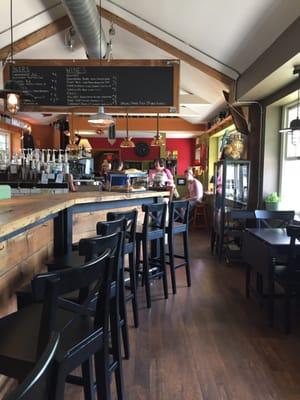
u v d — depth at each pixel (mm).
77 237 2986
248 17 3189
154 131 9531
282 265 3172
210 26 3639
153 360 2256
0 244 1662
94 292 1219
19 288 1835
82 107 4445
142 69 4367
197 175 10195
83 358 1215
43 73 4363
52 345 621
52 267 2068
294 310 3139
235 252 4754
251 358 2297
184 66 5395
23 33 4418
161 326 2762
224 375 2096
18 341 1184
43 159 4668
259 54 3791
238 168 5188
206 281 3959
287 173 4551
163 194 4055
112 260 1320
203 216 7902
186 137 11055
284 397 1894
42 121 9820
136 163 11188
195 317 2945
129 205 3613
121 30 4809
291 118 4418
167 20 3881
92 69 4371
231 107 5090
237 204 5168
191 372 2125
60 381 1027
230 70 4574
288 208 4422
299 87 3691
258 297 3256
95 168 11336
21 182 4352
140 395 1899
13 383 1770
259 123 4859
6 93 2996
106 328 1344
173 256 3674
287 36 3084
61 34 4934
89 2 3324
